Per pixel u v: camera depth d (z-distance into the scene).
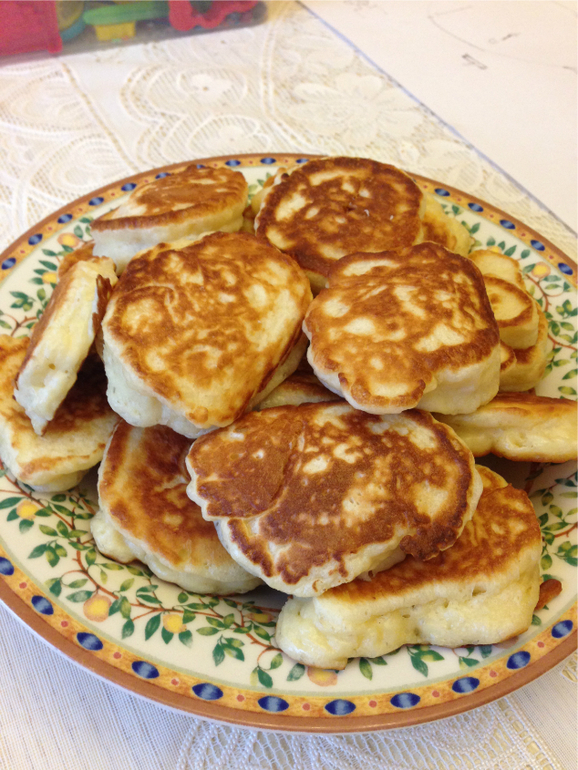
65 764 0.25
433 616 0.26
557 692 0.27
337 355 0.29
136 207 0.35
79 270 0.32
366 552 0.26
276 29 0.63
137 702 0.27
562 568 0.28
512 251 0.40
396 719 0.24
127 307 0.30
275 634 0.27
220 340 0.29
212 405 0.28
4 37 0.57
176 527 0.29
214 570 0.28
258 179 0.42
